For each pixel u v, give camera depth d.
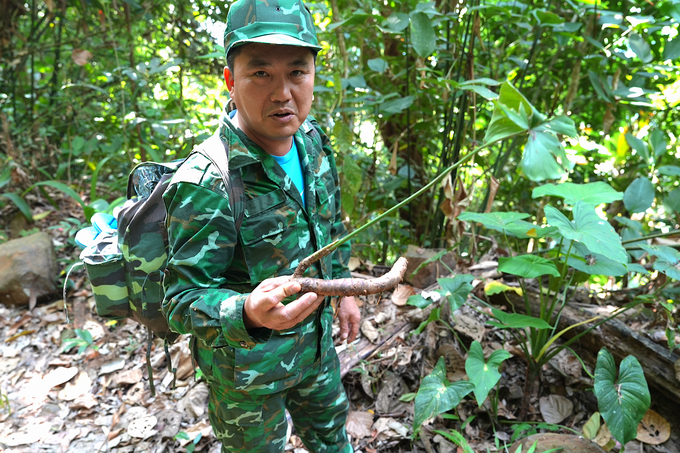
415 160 3.19
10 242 3.10
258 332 0.99
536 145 1.31
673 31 2.85
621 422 1.50
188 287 1.07
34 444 2.02
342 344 2.24
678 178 3.25
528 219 3.52
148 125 3.61
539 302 2.27
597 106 3.19
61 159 4.36
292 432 1.95
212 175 1.07
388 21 2.26
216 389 1.28
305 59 1.07
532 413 2.00
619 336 1.99
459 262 2.58
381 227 3.09
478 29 2.35
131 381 2.32
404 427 1.93
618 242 1.46
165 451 1.95
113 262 1.27
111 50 4.11
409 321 2.32
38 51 4.07
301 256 1.23
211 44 4.10
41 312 2.88
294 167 1.25
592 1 2.46
